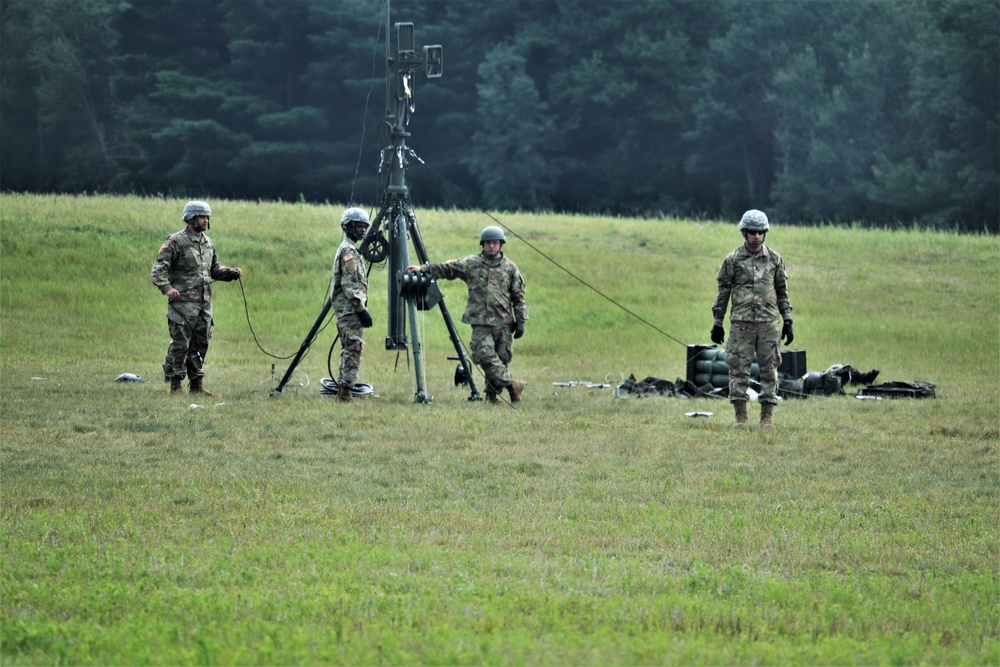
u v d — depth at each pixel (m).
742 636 10.86
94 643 10.29
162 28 137.12
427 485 18.66
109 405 26.97
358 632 10.71
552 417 27.03
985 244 73.88
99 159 143.00
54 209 63.78
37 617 11.27
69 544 14.21
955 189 114.75
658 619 11.35
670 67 135.75
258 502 16.91
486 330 29.41
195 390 29.83
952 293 60.47
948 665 10.33
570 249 66.25
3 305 48.84
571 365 42.25
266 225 65.00
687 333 51.03
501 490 18.34
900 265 67.19
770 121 135.00
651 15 140.00
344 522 15.84
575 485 18.88
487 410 27.91
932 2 119.50
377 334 49.22
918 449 23.34
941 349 47.53
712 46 136.12
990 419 28.06
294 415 26.17
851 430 25.94
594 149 143.25
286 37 132.62
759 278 26.38
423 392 29.48
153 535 14.74
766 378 26.52
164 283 29.02
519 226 72.44
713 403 31.12
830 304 57.00
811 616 11.70
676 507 17.17
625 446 23.00
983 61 112.06
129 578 12.76
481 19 139.00
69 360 38.66
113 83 136.12
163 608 11.48
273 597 11.84
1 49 142.12
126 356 40.38
